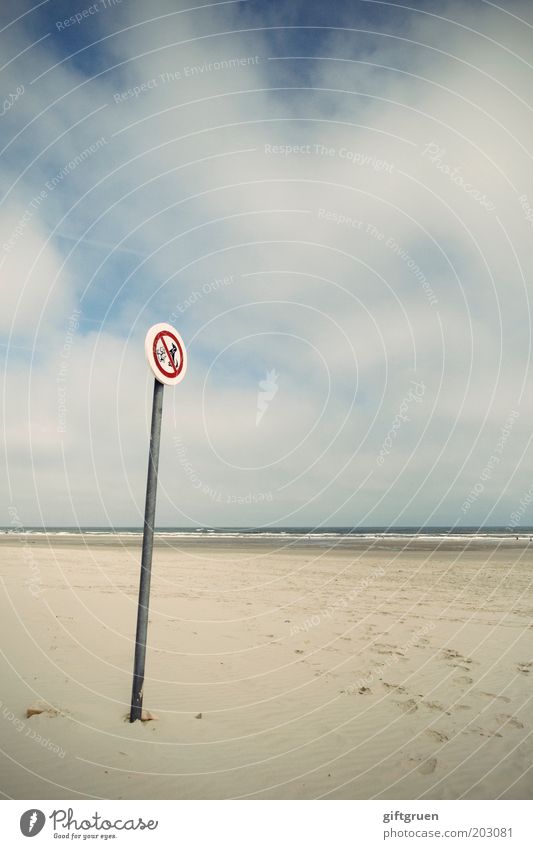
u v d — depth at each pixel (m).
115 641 6.53
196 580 13.02
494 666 5.66
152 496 4.04
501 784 3.30
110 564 17.34
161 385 4.02
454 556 21.56
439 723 4.17
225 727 4.04
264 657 6.00
